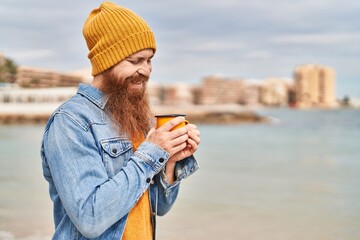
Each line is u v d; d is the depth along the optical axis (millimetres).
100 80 1936
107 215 1732
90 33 1907
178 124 1904
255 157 18969
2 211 7750
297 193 9867
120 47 1855
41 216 7418
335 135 40781
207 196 9328
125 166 1824
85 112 1854
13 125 56812
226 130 51469
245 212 7875
